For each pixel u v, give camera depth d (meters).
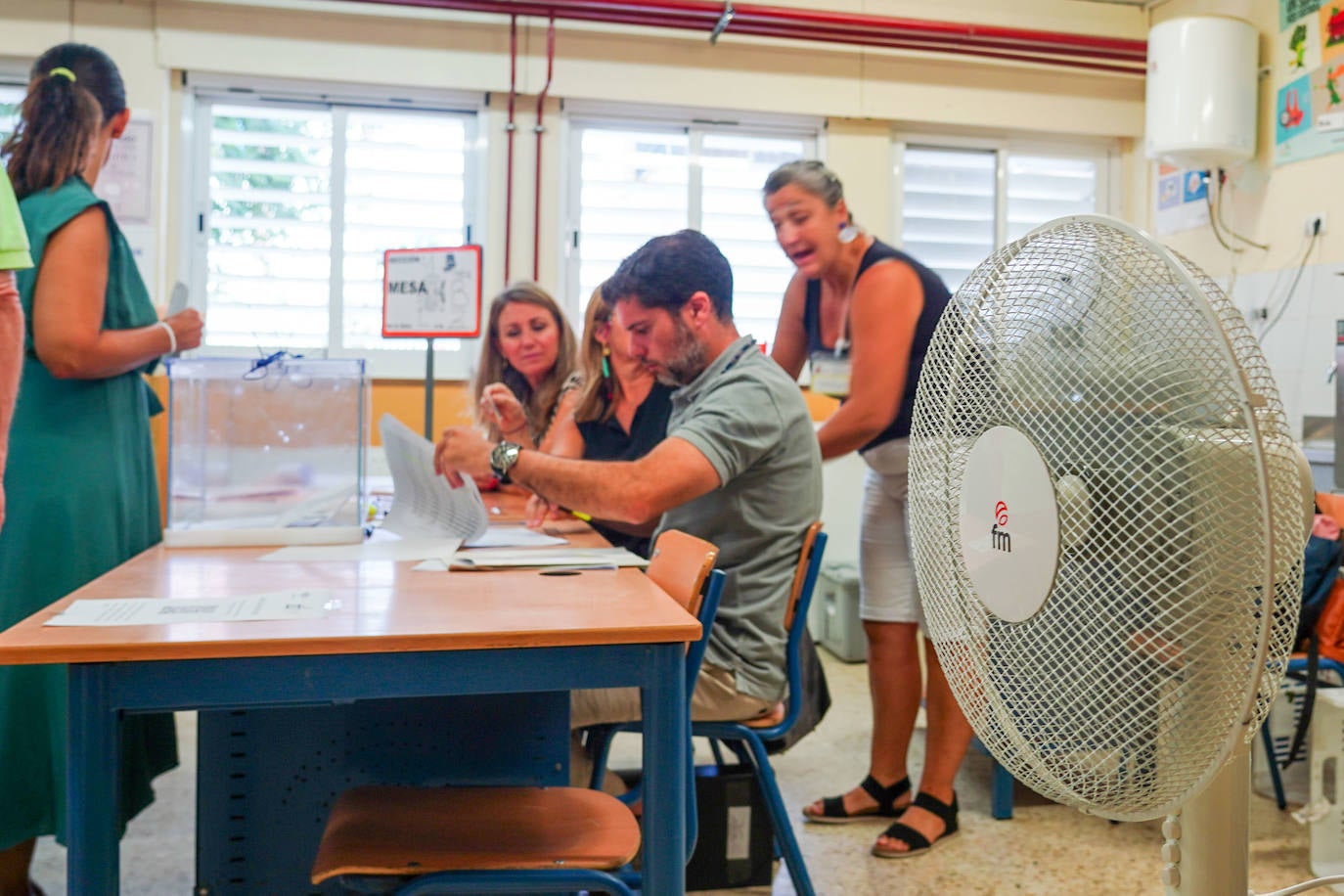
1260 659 0.59
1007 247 0.81
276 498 1.95
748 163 4.34
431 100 4.10
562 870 1.17
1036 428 0.74
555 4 3.94
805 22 4.08
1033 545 0.73
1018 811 2.51
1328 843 2.08
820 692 2.15
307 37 3.92
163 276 3.88
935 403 0.88
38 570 1.78
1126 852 2.24
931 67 4.37
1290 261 3.72
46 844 2.24
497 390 3.02
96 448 1.86
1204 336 0.63
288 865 1.64
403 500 2.25
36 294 1.78
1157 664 0.66
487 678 1.12
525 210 4.14
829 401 4.32
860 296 2.68
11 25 3.73
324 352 4.07
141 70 3.83
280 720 1.64
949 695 2.29
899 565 2.45
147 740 2.02
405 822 1.28
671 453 1.76
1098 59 4.40
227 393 1.92
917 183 4.52
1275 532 0.60
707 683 1.74
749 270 4.34
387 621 1.16
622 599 1.32
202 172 3.97
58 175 1.83
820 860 2.20
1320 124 3.58
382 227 4.10
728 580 1.82
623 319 2.16
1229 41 3.70
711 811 2.03
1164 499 0.64
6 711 1.71
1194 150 3.74
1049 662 0.74
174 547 1.84
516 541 1.99
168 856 2.18
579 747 1.93
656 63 4.16
